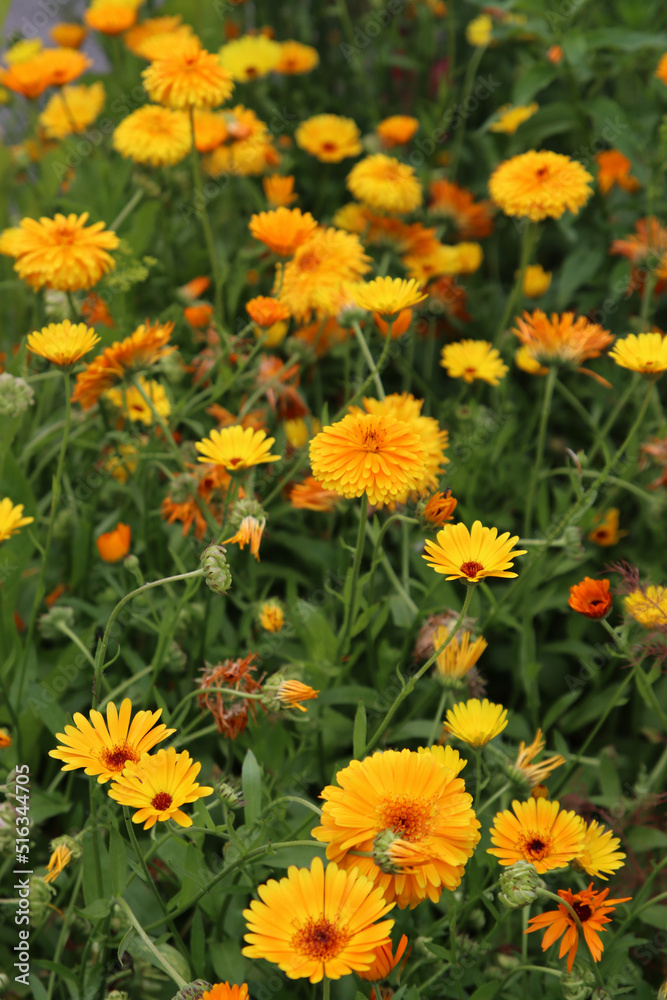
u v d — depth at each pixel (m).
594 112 1.67
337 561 1.50
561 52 1.72
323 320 1.50
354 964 1.14
